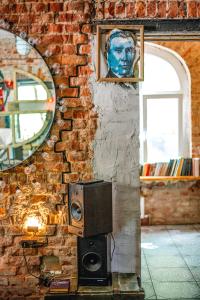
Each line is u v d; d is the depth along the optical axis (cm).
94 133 346
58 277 349
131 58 340
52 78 341
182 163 612
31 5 341
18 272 351
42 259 355
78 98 344
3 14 342
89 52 342
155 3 339
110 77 341
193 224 621
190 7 339
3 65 344
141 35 337
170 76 639
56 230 348
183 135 643
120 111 345
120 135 346
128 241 348
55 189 347
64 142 346
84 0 340
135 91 345
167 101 642
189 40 363
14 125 346
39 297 352
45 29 342
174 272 422
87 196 306
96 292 318
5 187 349
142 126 645
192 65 611
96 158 347
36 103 344
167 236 557
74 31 342
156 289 380
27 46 341
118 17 339
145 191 617
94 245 325
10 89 345
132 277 341
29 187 348
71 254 349
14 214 349
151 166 615
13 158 347
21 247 351
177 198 619
